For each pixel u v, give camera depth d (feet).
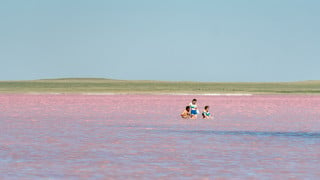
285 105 572.92
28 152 191.83
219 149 202.18
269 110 471.21
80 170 160.45
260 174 155.74
